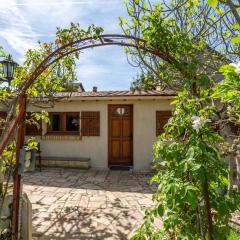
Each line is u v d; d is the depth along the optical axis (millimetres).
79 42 2744
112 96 9406
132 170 9562
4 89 4145
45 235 4000
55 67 4461
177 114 2131
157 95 9148
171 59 2594
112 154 10219
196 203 1821
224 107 2371
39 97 5594
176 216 2051
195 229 2041
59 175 8602
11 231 2934
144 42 2664
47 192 6535
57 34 3232
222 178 2037
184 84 2418
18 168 2852
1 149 2545
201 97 2277
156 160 2477
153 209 2250
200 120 1874
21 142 2842
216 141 2166
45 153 10211
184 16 3785
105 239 3889
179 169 1885
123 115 10266
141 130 9812
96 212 5094
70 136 10094
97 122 10023
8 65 4789
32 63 4133
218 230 2037
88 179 8070
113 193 6508
